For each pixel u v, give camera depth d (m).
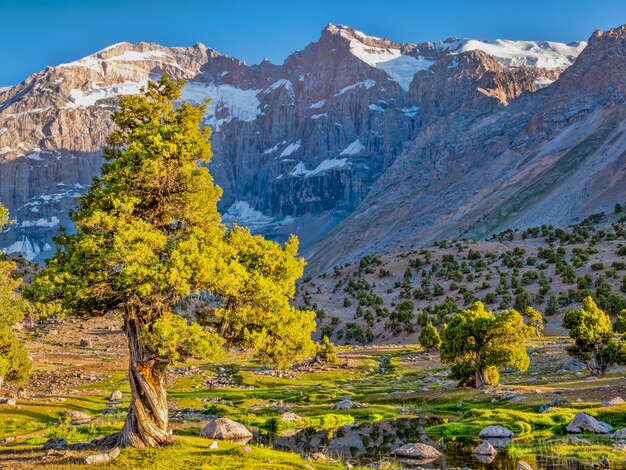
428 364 137.12
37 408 71.31
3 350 85.12
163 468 30.80
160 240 35.41
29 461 33.62
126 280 33.56
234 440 49.81
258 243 40.25
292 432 56.19
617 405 52.59
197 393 101.19
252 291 37.75
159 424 36.62
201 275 34.66
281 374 130.25
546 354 119.06
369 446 48.09
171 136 37.59
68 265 34.34
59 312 35.91
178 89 40.34
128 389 105.31
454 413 63.81
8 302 47.22
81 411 74.69
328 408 72.44
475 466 38.56
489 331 77.25
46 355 149.12
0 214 46.88
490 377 79.44
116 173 37.19
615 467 35.44
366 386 105.31
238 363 147.50
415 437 51.59
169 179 37.94
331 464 36.47
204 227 39.16
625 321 92.88
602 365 85.88
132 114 39.59
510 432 48.53
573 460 38.22
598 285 189.50
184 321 35.47
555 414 52.84
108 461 32.25
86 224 34.69
